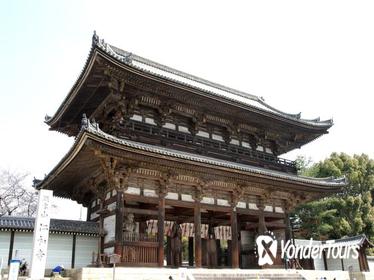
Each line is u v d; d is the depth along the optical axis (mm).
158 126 26516
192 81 35781
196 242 24203
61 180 26281
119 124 24188
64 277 19750
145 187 23281
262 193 28828
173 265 26797
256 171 25828
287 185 28719
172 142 26031
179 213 28453
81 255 23328
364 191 54562
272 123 31828
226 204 26984
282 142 34719
